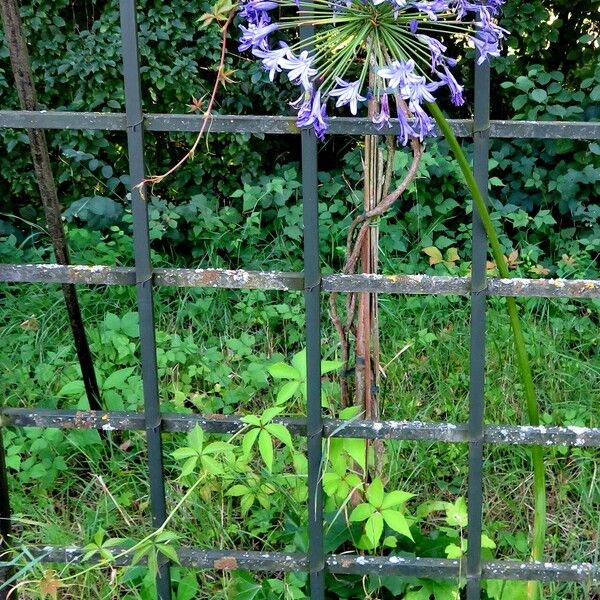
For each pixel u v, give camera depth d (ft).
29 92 7.76
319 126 5.56
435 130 6.15
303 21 5.51
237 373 11.69
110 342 11.78
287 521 8.27
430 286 6.39
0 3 7.36
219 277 6.47
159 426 6.84
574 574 6.97
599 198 15.47
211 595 7.95
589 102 15.42
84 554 7.14
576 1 15.57
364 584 7.52
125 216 14.76
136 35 5.89
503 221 15.81
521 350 6.89
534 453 7.04
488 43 5.62
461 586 7.20
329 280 6.39
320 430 6.75
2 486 7.04
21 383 11.03
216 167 16.02
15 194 16.25
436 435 6.73
